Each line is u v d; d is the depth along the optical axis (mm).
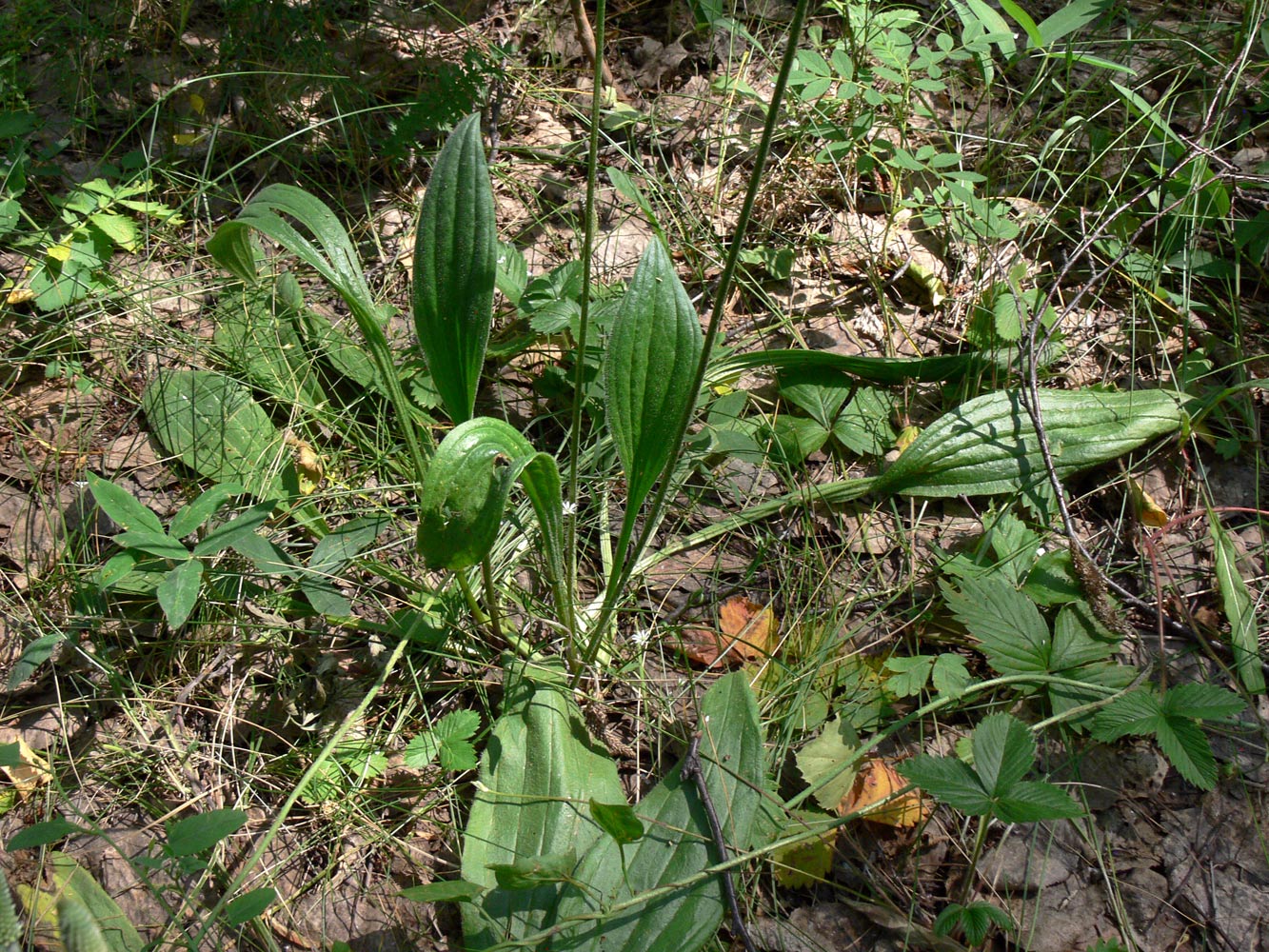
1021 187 895
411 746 599
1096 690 625
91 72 906
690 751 589
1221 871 596
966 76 970
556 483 539
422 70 894
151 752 624
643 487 582
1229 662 665
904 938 573
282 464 720
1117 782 625
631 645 670
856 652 660
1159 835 608
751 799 582
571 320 718
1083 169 893
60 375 761
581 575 703
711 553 718
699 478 750
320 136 893
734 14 970
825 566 704
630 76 980
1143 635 680
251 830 600
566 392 767
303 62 908
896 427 776
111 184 860
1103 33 974
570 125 939
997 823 611
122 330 778
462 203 550
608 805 502
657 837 567
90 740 627
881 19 862
